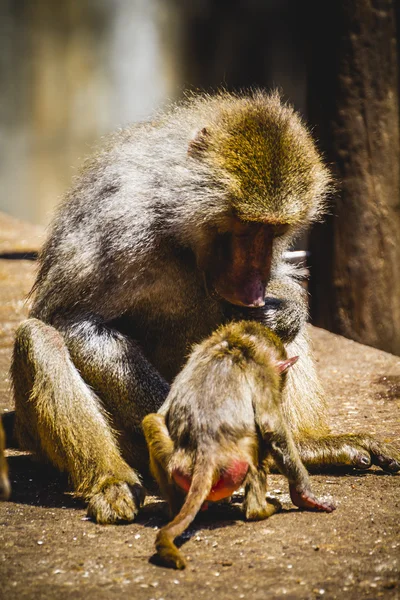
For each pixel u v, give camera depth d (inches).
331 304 678.5
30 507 331.0
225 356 297.3
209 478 277.0
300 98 2267.5
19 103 2375.7
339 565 260.8
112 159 385.7
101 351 357.4
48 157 2207.2
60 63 2423.7
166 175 370.3
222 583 252.1
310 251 689.6
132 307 375.2
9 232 1051.3
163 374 395.9
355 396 478.9
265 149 365.4
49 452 351.6
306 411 385.1
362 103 650.2
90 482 336.8
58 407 343.3
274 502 312.5
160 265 370.6
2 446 249.4
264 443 297.3
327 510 307.6
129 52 2459.4
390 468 361.1
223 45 2386.8
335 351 578.9
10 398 487.8
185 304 381.7
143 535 295.7
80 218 378.0
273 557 269.1
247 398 292.2
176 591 247.8
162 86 2431.1
